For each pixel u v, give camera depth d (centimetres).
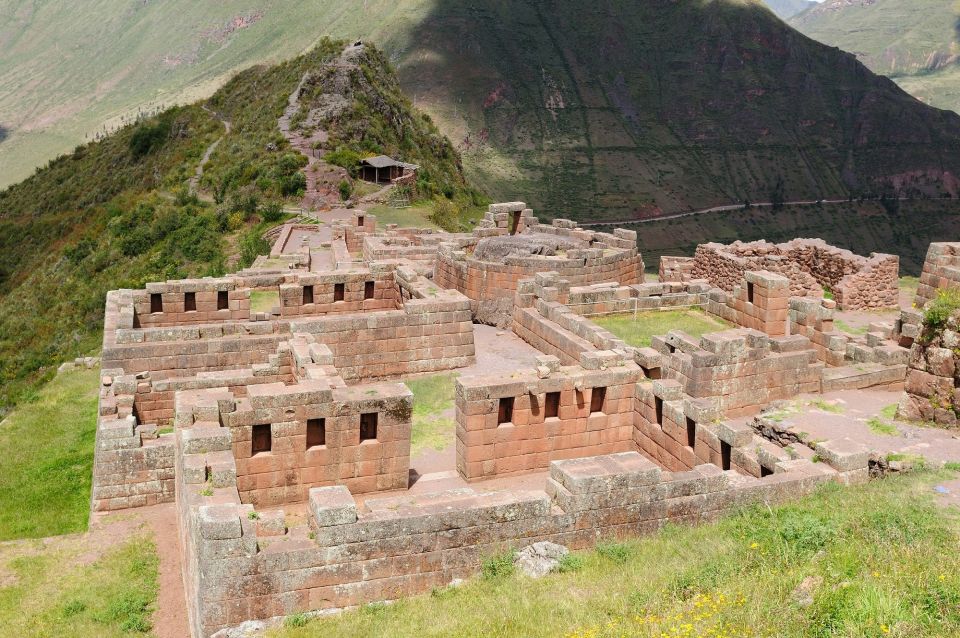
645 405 2466
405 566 1648
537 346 3353
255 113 14025
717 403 2411
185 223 9919
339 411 2152
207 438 1898
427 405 2911
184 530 1945
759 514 1831
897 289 3894
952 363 2277
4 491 2955
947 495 1797
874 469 2073
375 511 1670
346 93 13088
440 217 10200
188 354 3002
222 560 1530
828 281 4094
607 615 1462
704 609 1388
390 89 14988
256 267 4550
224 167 12056
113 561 2180
